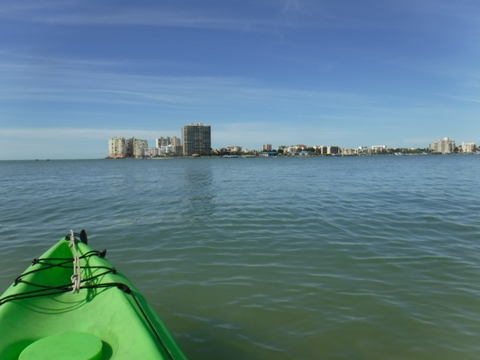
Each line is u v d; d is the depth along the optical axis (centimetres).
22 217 1488
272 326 551
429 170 4734
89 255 550
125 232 1177
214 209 1600
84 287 476
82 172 5838
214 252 931
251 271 786
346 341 508
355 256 880
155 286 707
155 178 3944
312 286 699
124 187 2833
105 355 373
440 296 646
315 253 909
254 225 1245
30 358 350
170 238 1085
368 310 598
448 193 2070
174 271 793
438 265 806
